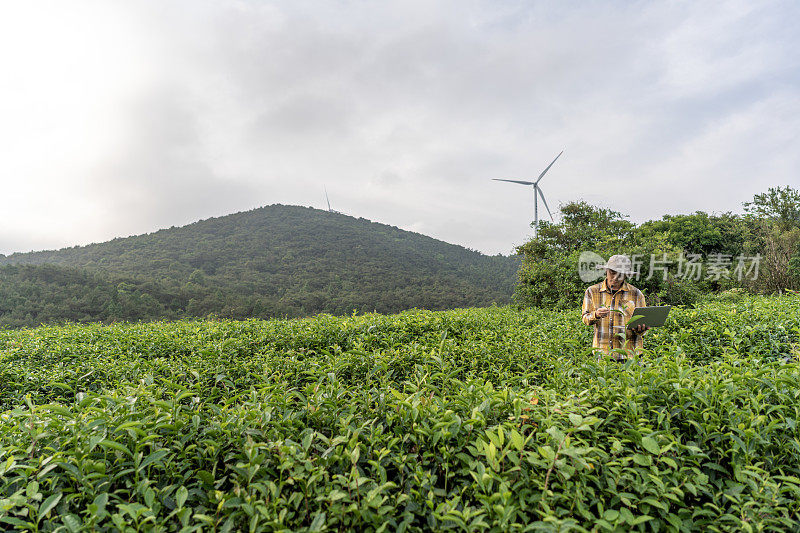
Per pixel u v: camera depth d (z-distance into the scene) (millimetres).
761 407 2604
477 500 2209
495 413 2641
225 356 6141
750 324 7250
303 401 2852
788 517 2062
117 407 2699
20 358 7121
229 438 2420
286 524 2031
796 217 31031
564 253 18391
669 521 2023
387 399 2930
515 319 10820
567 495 1998
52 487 2145
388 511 1995
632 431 2336
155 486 2230
